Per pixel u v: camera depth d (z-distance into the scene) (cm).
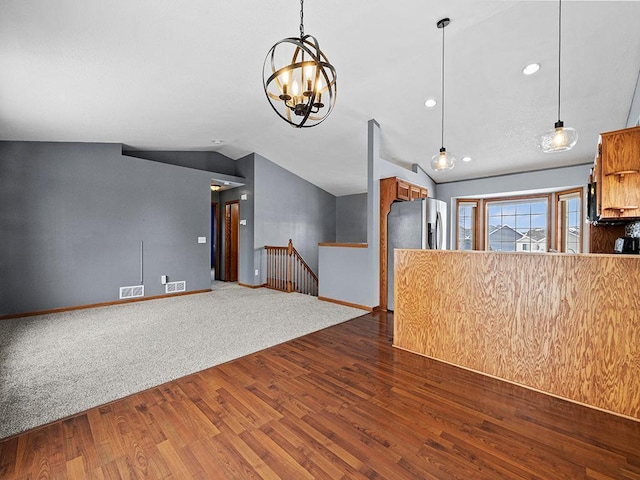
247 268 651
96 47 230
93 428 174
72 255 441
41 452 154
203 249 585
